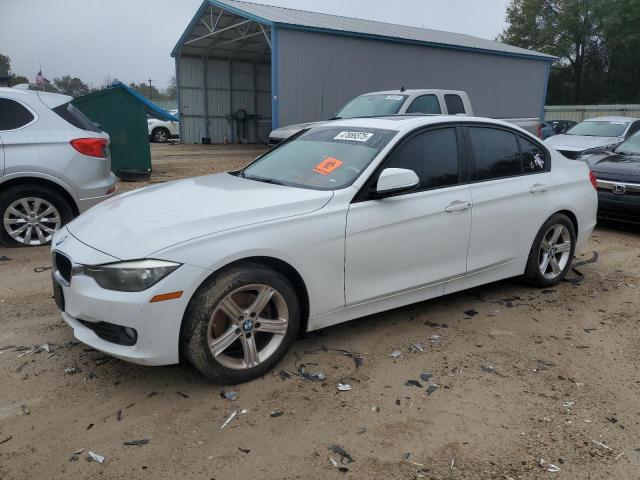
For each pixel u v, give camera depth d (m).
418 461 2.82
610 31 41.38
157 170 14.38
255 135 29.25
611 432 3.10
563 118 33.53
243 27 22.27
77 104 11.78
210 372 3.34
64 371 3.63
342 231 3.73
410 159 4.21
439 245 4.29
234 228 3.34
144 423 3.09
